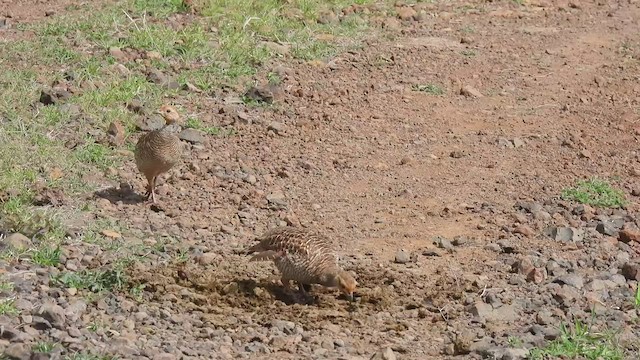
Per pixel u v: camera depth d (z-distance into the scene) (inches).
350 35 857.5
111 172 565.9
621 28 962.7
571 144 676.1
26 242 464.4
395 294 457.7
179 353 379.9
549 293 463.5
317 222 538.9
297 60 781.3
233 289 448.8
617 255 511.5
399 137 673.0
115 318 406.9
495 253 509.7
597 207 578.9
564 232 531.8
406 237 526.9
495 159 647.8
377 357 385.4
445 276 478.6
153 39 759.1
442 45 865.5
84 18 794.2
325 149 642.8
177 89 693.3
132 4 835.4
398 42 860.6
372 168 619.2
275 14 853.8
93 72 695.1
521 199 585.0
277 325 418.9
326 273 440.8
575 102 762.8
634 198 597.3
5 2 834.2
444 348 407.2
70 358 361.1
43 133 600.1
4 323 383.9
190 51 749.3
